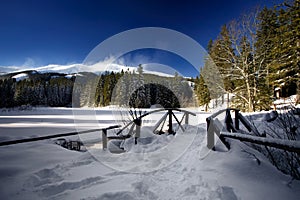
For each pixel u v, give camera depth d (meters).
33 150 4.32
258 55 16.45
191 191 2.28
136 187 2.44
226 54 17.59
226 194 2.08
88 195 2.26
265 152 3.23
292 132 3.02
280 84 15.12
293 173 2.49
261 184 2.25
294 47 13.30
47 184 2.56
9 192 2.34
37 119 16.53
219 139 3.78
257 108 15.99
